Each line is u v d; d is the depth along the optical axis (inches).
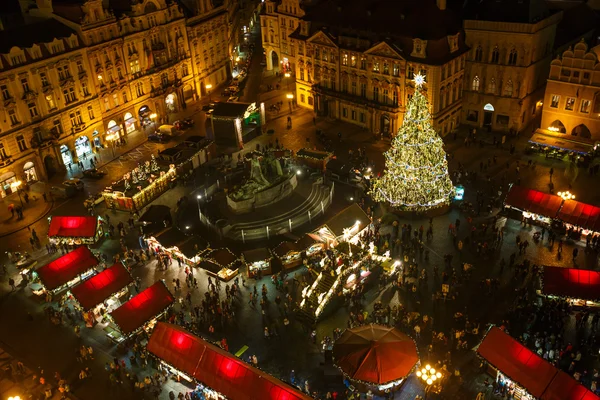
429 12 3452.3
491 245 2603.3
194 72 4638.3
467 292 2325.3
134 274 2596.0
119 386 2003.0
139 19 3937.0
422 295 2330.2
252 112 3919.8
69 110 3528.5
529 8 3334.2
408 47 3442.4
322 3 4015.8
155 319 2255.2
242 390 1793.8
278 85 4904.0
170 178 3358.8
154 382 2006.6
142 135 4069.9
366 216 2669.8
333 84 4047.7
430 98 3447.3
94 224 2790.4
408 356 1857.8
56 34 3412.9
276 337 2186.3
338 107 4087.1
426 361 2014.0
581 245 2573.8
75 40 3489.2
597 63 3115.2
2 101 3097.9
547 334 2065.7
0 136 3127.5
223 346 2102.6
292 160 3408.0
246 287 2474.2
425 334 2133.4
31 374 2073.1
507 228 2733.8
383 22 3599.9
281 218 2901.1
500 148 3535.9
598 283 2143.2
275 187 2992.1
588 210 2549.2
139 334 2197.3
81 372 2023.9
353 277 2388.0
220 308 2290.8
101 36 3671.3
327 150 3661.4
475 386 1909.4
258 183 2992.1
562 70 3265.3
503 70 3523.6
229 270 2509.8
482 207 2891.2
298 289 2434.8
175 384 1999.3
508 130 3695.9
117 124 3964.1
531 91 3627.0
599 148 3250.5
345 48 3769.7
